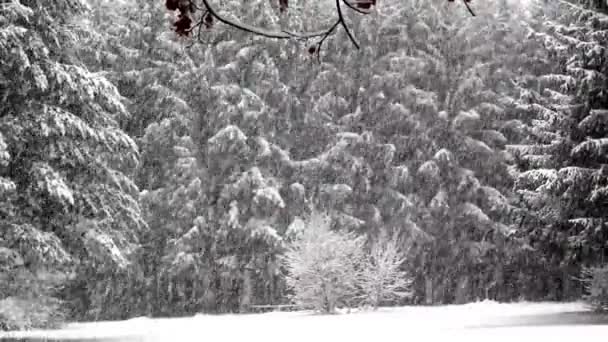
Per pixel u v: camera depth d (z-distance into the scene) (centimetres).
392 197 3192
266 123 3158
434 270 3228
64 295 2791
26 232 1559
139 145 3038
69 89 1656
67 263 1678
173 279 2984
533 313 2277
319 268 2369
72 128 1642
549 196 2439
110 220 1766
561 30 2486
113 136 1778
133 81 3119
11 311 1695
